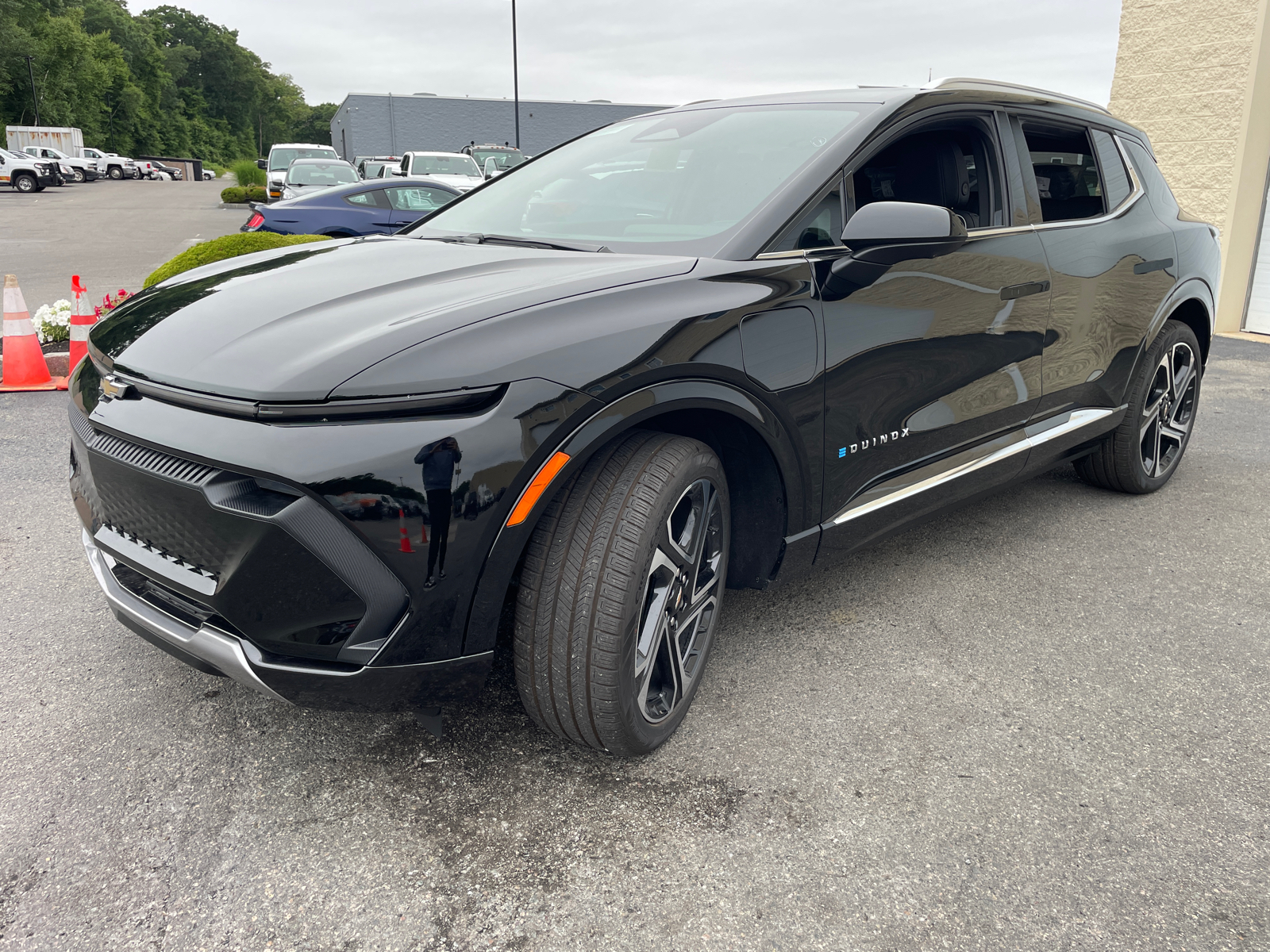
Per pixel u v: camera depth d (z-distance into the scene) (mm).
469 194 3273
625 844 1887
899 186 2736
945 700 2453
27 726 2271
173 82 115188
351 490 1627
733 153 2672
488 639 1812
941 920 1691
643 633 2004
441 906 1719
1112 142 3678
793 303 2199
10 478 4203
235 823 1938
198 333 1954
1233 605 3062
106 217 24406
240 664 1755
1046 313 3078
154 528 1854
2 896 1718
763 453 2238
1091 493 4238
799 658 2668
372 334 1768
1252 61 8617
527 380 1735
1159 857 1863
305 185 16266
